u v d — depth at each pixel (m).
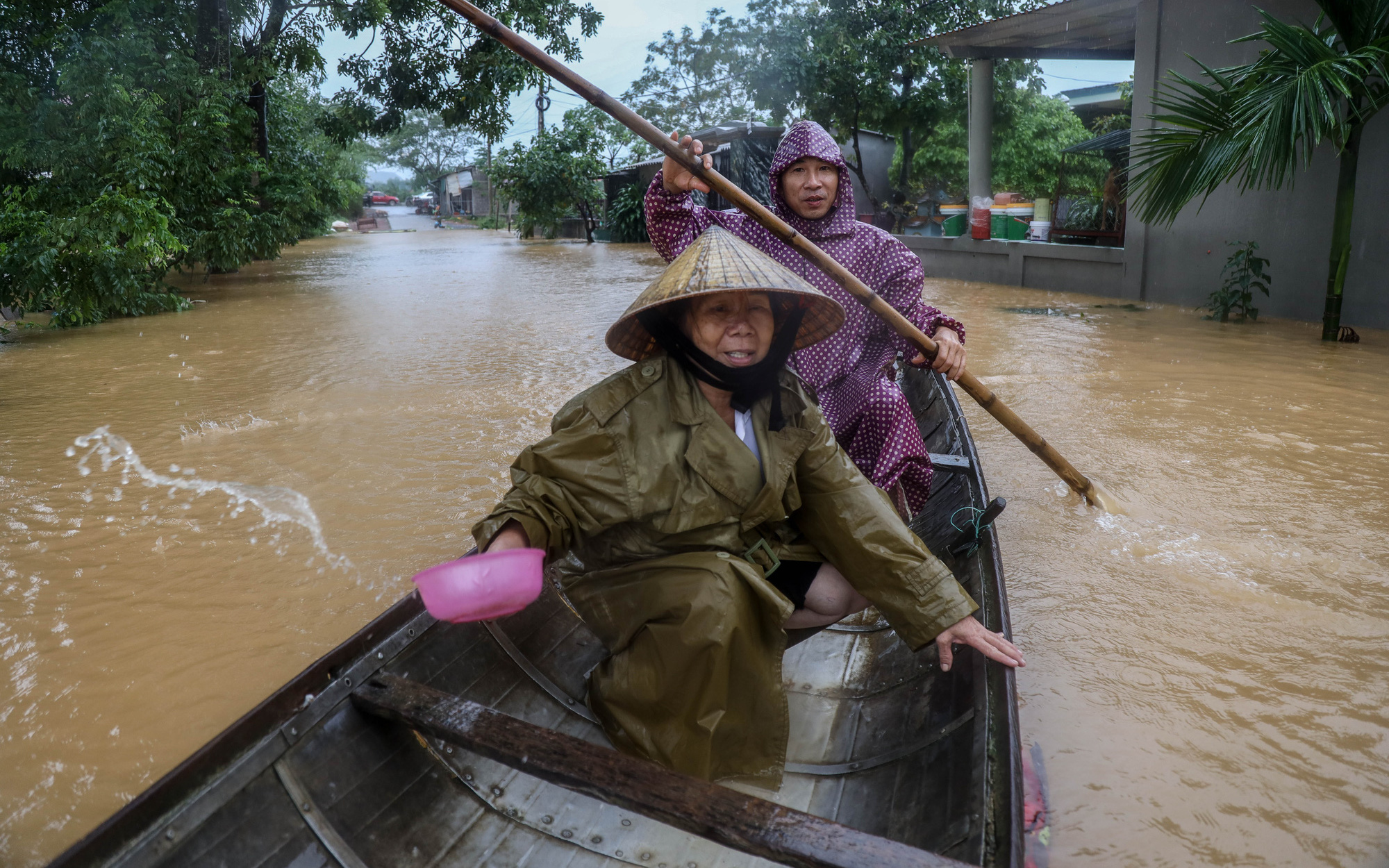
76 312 10.76
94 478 5.06
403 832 2.09
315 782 2.02
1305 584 3.54
